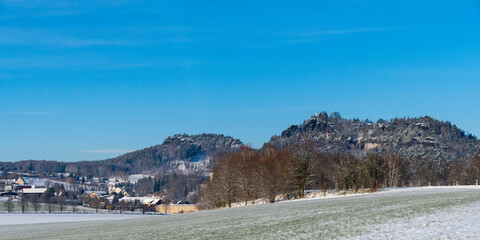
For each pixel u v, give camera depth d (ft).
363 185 327.88
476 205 116.47
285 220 125.70
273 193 322.96
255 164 390.01
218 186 379.14
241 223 130.82
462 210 107.55
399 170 485.56
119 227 173.17
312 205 193.77
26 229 221.25
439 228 82.74
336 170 364.99
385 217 107.04
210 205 421.18
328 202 208.85
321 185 408.26
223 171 379.76
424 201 147.23
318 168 396.78
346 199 225.15
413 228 85.15
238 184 358.02
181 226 142.92
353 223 102.06
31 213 625.00
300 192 341.62
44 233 175.01
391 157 467.93
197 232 115.96
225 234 105.29
